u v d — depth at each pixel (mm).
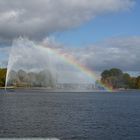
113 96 181250
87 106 94938
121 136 42125
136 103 113062
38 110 78562
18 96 158750
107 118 61938
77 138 40969
